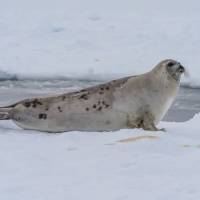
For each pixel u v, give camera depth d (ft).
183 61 177.88
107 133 71.82
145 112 77.46
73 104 76.43
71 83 161.27
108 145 65.05
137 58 185.47
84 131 75.77
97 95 76.89
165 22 220.84
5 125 79.97
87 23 223.71
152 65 178.29
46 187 49.11
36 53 192.65
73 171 54.34
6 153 61.21
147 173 53.31
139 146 63.93
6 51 194.08
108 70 174.29
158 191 47.55
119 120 76.89
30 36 211.82
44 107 76.59
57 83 160.76
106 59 185.16
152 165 55.93
